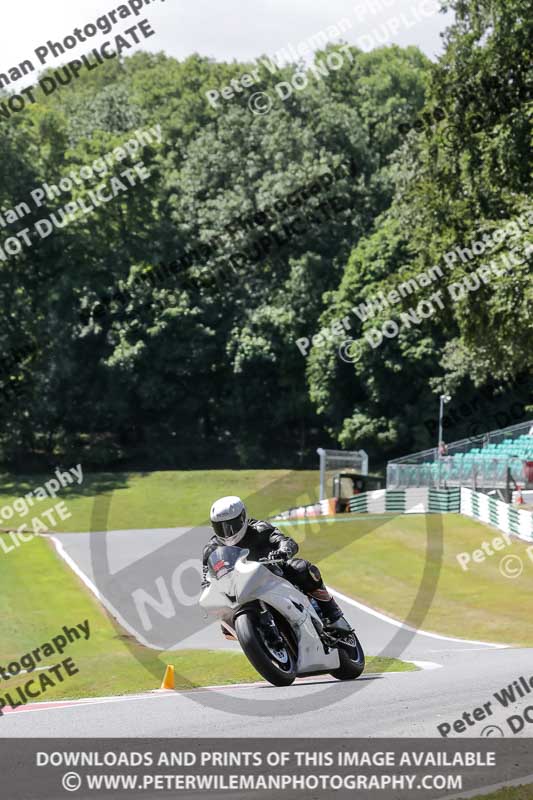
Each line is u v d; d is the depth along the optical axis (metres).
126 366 158.75
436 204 85.75
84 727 20.56
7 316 154.25
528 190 80.38
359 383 161.88
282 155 167.00
